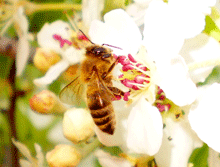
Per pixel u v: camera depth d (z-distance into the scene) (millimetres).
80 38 86
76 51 85
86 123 77
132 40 68
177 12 63
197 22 63
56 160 79
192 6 63
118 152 82
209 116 61
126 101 69
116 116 71
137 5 81
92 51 70
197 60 68
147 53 67
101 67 69
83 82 70
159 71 63
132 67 67
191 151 71
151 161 75
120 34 69
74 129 77
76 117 77
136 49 68
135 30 68
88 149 80
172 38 63
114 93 68
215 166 71
